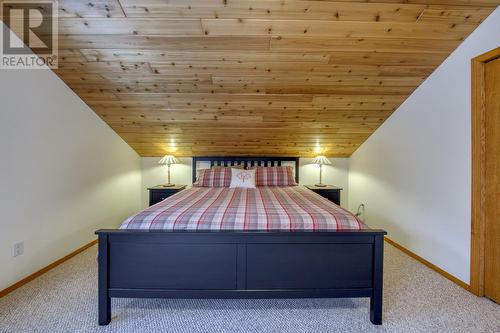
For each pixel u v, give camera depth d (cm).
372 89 269
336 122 327
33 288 201
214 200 237
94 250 280
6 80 192
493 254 187
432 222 242
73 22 197
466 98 206
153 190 357
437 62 232
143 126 332
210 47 220
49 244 233
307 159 418
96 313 172
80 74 245
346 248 166
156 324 163
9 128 194
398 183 297
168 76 251
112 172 337
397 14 193
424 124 255
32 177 215
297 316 172
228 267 165
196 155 409
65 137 254
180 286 164
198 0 183
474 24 197
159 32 206
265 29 204
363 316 172
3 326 158
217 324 164
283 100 287
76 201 269
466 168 205
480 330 157
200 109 301
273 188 326
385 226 322
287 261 165
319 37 211
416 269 240
